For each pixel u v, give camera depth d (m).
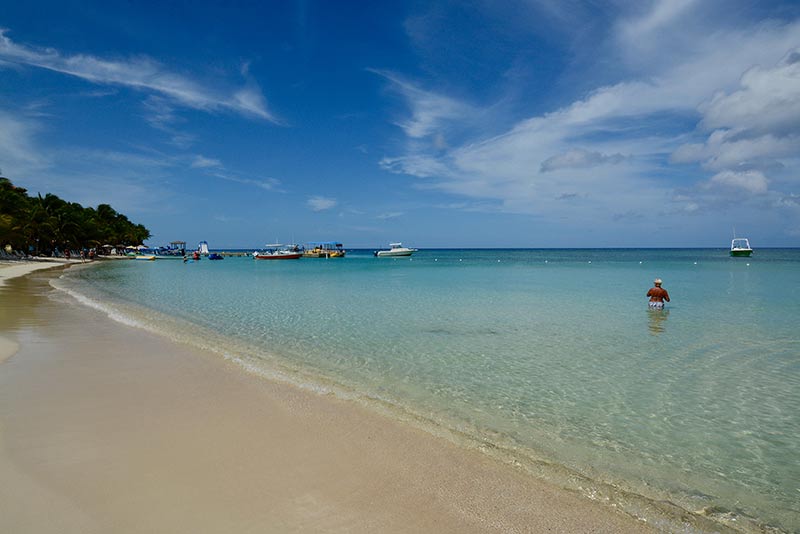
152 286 31.05
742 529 4.17
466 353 11.05
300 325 14.98
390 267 63.97
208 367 8.86
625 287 29.23
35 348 10.04
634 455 5.68
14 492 4.03
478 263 78.50
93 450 4.96
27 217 62.84
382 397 7.66
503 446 5.75
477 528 3.83
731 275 40.91
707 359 10.47
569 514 4.15
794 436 6.30
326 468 4.77
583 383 8.66
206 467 4.67
